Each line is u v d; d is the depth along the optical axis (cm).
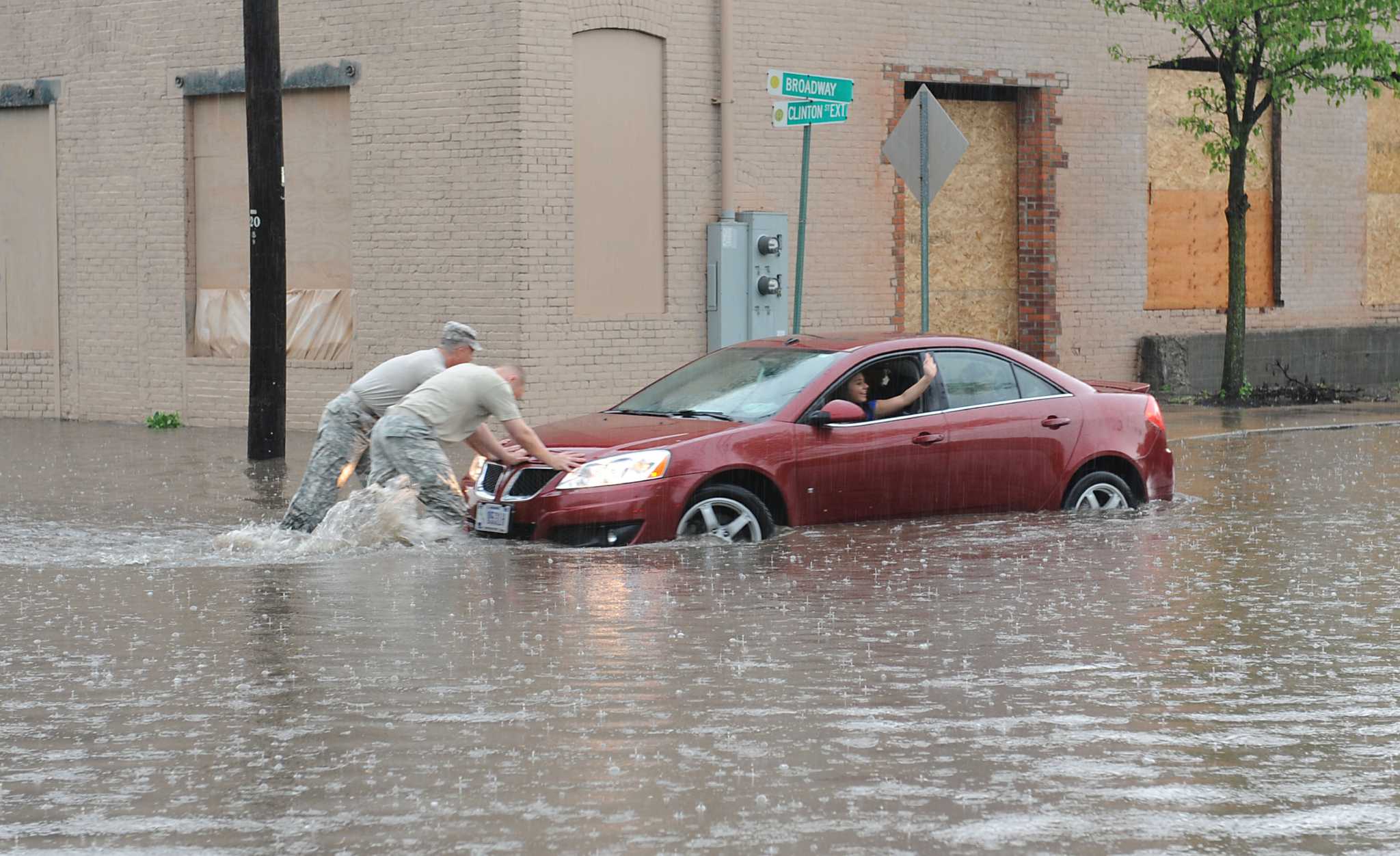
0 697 1321
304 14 3809
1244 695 1319
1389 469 2955
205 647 1501
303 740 1189
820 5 3988
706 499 2050
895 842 968
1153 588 1780
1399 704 1295
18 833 992
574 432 2145
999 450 2248
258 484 2862
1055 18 4359
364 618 1623
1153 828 992
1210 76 4709
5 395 4388
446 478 2102
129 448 3519
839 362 2198
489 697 1309
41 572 1930
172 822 1010
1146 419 2391
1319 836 979
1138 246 4569
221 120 4044
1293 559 1969
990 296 4397
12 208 4353
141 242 4147
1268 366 4781
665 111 3772
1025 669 1404
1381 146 5059
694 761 1132
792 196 3975
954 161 3027
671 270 3800
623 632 1550
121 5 4134
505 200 3569
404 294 3719
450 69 3619
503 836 979
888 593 1747
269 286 3234
